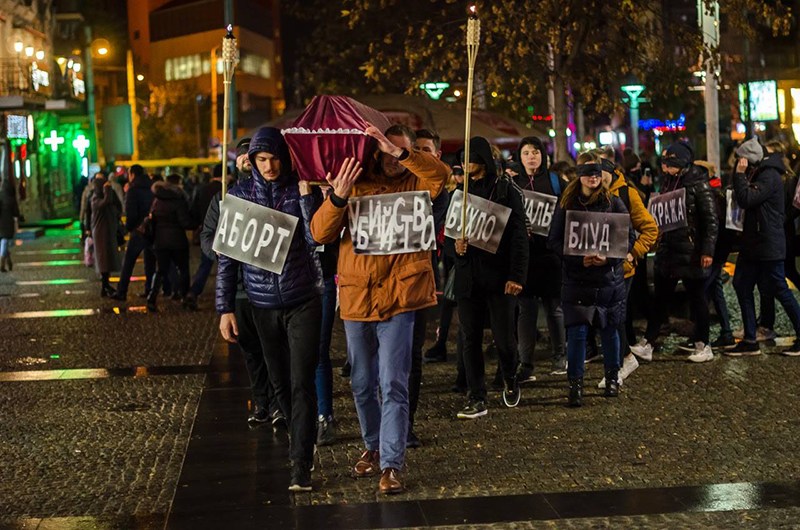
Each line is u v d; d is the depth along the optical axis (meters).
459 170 9.47
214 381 11.45
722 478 7.48
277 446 8.67
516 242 9.15
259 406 9.41
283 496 7.34
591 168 9.58
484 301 9.35
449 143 19.80
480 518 6.74
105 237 19.36
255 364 9.32
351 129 7.21
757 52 31.34
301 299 7.40
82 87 53.97
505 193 9.12
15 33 47.78
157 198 17.48
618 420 9.22
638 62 20.14
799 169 13.25
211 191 17.89
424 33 19.83
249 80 119.00
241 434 9.10
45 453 8.67
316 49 27.70
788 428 8.78
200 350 13.47
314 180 7.33
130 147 49.56
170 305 18.16
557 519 6.67
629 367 10.91
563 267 9.77
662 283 11.78
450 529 6.56
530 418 9.37
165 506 7.22
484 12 18.06
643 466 7.82
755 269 11.88
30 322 16.50
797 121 31.55
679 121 37.69
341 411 9.86
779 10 18.72
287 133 7.26
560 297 10.79
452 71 20.14
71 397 10.83
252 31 119.88
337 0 26.92
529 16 17.59
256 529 6.69
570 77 19.45
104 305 18.39
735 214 11.94
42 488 7.71
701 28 19.61
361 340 7.53
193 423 9.57
